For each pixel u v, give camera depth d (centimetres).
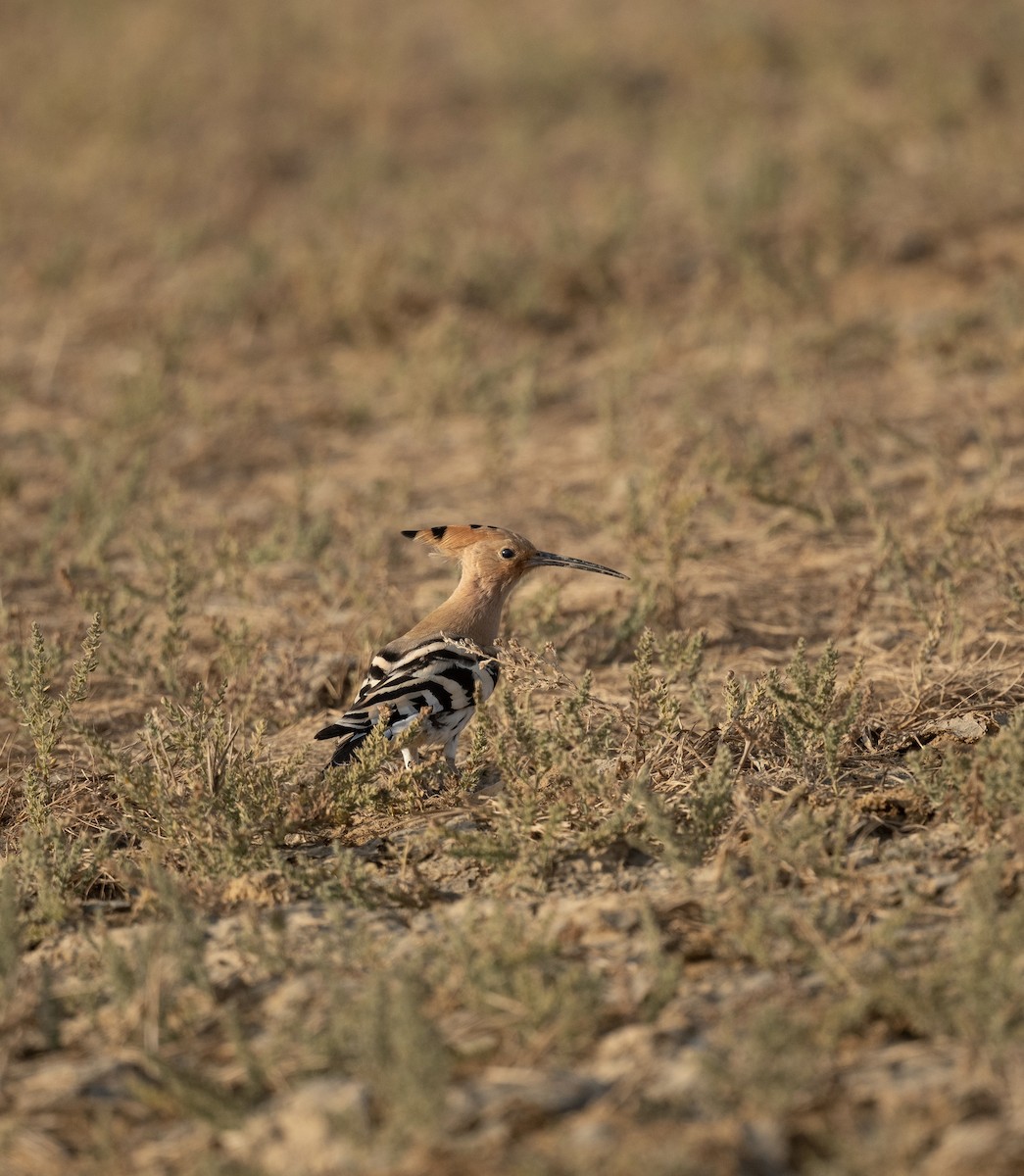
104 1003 1545
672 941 1566
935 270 4534
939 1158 1181
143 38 7419
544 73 6556
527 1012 1398
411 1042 1273
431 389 4047
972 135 5325
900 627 2561
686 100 6316
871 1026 1384
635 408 3894
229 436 3928
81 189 5884
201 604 2877
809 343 4134
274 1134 1298
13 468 3672
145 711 2450
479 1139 1256
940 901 1598
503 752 1909
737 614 2708
